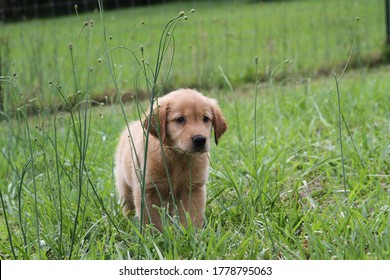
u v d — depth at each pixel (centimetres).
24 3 2125
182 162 545
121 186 606
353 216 517
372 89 1007
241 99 1082
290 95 1016
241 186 624
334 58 1391
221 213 574
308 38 1753
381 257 451
